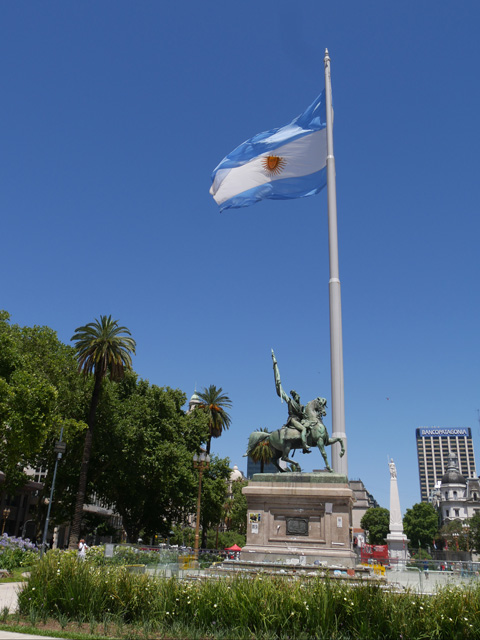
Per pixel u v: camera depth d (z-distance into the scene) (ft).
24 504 230.27
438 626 31.71
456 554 197.98
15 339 136.98
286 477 68.03
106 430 157.28
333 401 77.05
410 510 387.55
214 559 90.27
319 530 64.90
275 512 66.95
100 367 138.82
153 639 33.73
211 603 36.73
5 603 47.01
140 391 178.81
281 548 64.75
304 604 34.78
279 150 95.35
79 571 40.63
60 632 33.71
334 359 79.25
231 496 331.98
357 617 33.53
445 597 34.60
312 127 95.25
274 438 72.38
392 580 61.72
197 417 195.83
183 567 70.74
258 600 35.88
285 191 95.04
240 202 95.14
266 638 33.24
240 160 95.71
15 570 82.43
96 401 139.33
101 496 180.65
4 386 108.17
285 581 39.29
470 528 355.36
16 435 111.55
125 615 38.17
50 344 154.61
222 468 197.16
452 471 532.32
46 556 46.01
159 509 188.85
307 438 71.92
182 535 303.27
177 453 163.32
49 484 162.71
